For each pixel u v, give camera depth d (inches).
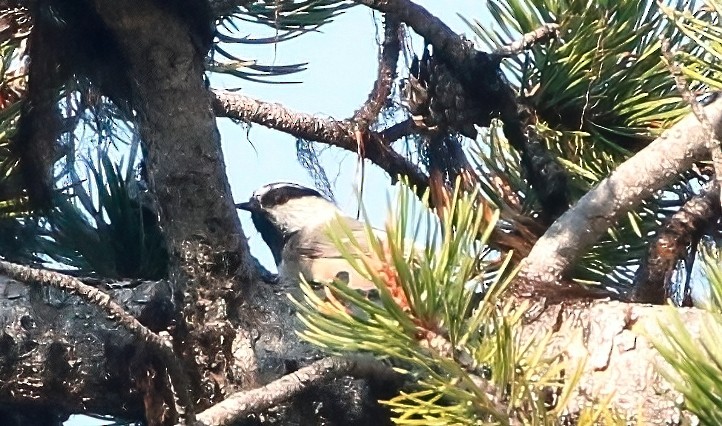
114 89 227.5
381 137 263.6
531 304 201.5
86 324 216.5
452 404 173.8
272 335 218.8
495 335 167.3
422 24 234.4
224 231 219.9
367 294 201.0
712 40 206.7
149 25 211.6
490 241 233.1
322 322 170.4
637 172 212.1
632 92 256.1
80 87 234.8
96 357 215.3
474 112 242.1
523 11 257.4
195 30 217.8
